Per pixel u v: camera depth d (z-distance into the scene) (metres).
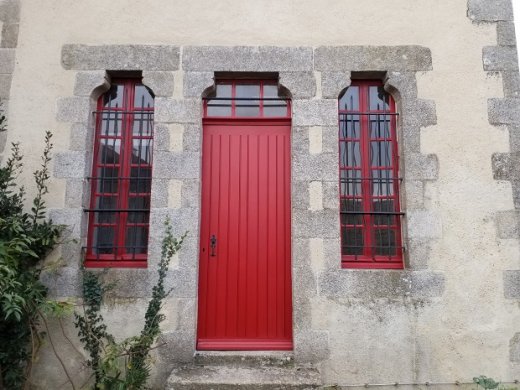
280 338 4.12
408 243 4.04
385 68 4.25
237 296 4.17
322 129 4.17
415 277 3.98
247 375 3.61
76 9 4.34
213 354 3.96
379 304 3.95
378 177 4.28
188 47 4.28
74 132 4.16
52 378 3.86
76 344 3.90
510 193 4.09
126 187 4.27
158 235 4.02
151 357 3.77
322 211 4.06
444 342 3.91
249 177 4.31
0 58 4.25
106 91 4.39
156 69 4.24
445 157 4.14
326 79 4.24
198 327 4.11
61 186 4.08
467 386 3.85
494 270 4.00
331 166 4.12
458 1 4.38
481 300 3.96
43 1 4.35
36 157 4.12
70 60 4.25
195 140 4.16
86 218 4.16
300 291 3.96
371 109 4.40
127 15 4.34
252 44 4.30
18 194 4.02
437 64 4.27
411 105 4.21
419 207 4.07
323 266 3.99
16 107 4.19
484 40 4.30
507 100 4.21
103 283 3.96
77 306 3.92
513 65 4.25
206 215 4.25
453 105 4.21
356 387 3.85
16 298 3.25
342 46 4.29
